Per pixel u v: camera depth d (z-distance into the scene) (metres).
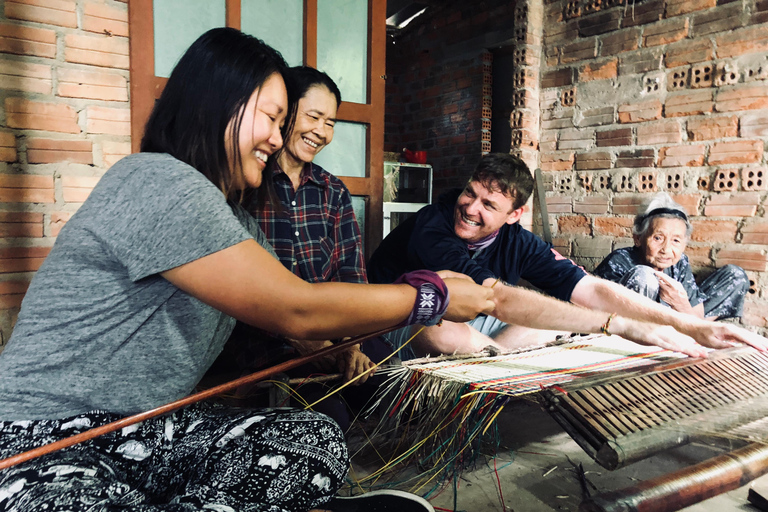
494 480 1.71
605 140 3.47
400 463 1.84
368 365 1.82
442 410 1.64
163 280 0.98
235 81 1.03
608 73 3.43
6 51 1.95
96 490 0.88
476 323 2.44
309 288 1.00
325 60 2.71
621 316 1.97
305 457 1.09
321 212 2.16
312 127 2.00
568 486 1.67
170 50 2.32
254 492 1.04
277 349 1.84
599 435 1.28
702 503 1.54
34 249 2.04
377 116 2.85
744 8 2.87
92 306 0.96
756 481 1.60
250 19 2.50
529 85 3.77
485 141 4.96
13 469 0.88
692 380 1.61
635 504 1.24
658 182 3.24
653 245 2.88
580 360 1.80
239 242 0.94
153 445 1.09
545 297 1.79
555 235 3.76
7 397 0.94
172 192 0.93
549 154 3.77
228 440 1.11
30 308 0.96
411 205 4.74
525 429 2.15
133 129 2.20
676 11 3.12
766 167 2.83
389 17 5.52
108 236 0.93
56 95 2.05
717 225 3.02
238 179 1.12
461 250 2.33
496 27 4.77
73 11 2.06
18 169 2.00
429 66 5.50
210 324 1.07
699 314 2.83
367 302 1.06
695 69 3.06
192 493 1.02
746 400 1.55
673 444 1.32
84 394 0.97
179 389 1.09
